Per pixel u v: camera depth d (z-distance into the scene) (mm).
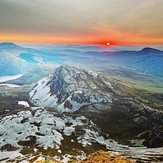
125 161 78375
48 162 79438
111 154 85125
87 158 83250
